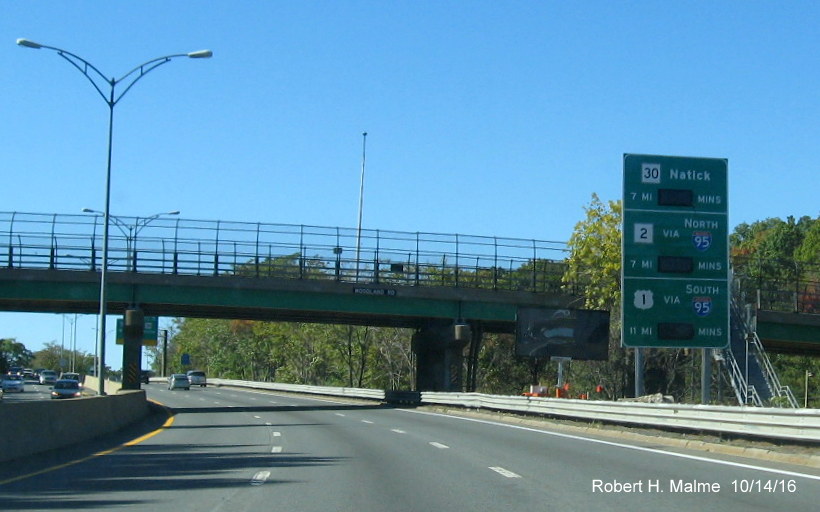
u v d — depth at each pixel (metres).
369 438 25.27
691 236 28.30
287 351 98.62
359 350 86.94
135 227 49.62
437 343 57.38
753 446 19.92
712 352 45.75
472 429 29.19
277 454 20.44
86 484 15.06
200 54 32.78
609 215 55.25
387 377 90.50
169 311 55.66
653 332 27.83
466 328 52.94
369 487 14.52
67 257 48.84
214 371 136.00
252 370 121.62
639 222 28.12
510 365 80.25
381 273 52.75
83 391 78.19
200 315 58.31
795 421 18.39
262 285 50.44
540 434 26.64
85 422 25.50
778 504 12.49
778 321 52.41
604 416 28.39
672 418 23.97
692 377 53.62
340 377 98.69
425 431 28.23
